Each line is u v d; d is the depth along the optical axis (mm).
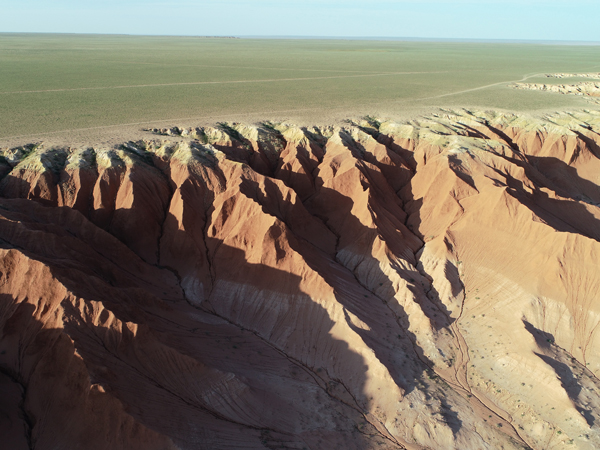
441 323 42906
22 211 42938
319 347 39406
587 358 39031
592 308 41719
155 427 27500
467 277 47406
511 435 33344
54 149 53312
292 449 30219
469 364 39219
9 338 31656
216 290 44594
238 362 36469
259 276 43812
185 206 48969
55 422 27844
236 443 29406
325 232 53188
